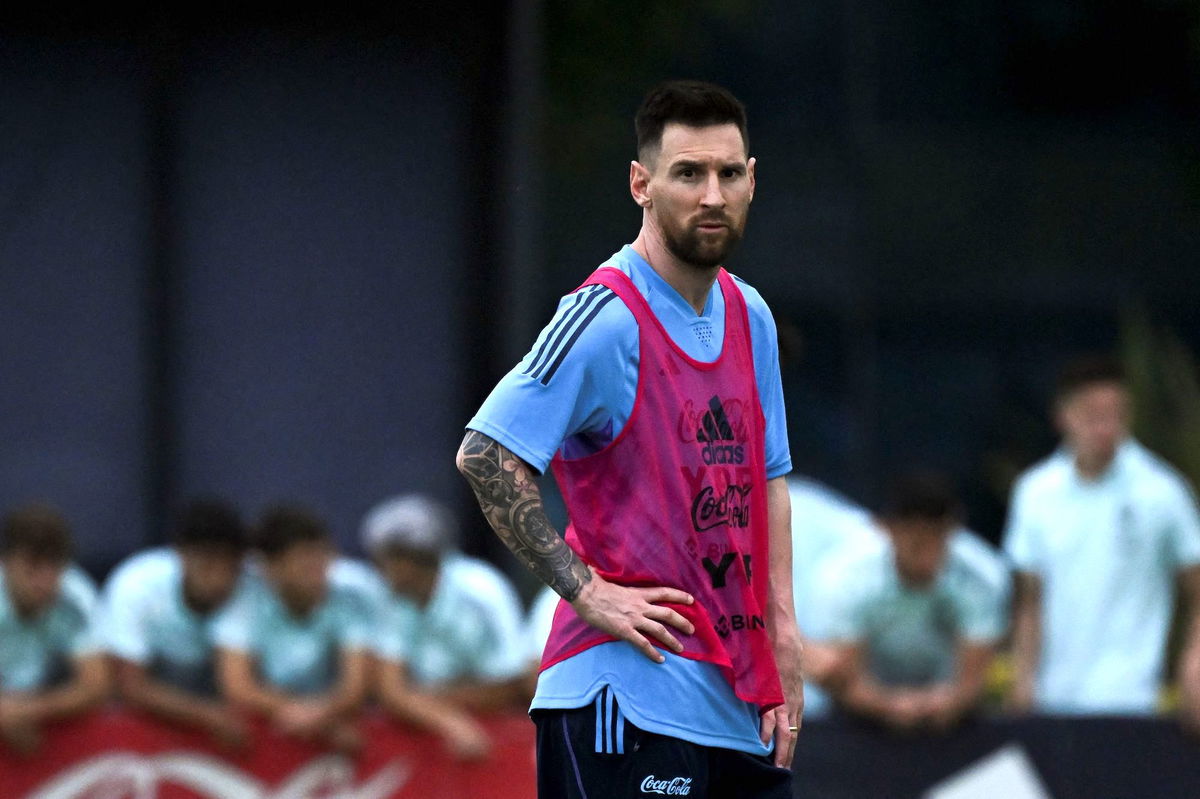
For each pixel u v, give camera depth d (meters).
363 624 22.89
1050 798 22.42
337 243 28.59
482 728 22.81
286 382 28.50
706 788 11.51
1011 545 24.12
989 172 50.41
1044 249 50.22
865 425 49.19
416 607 22.80
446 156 28.66
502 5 28.55
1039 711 22.73
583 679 11.44
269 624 22.77
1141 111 51.25
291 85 28.52
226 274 28.41
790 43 49.53
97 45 28.14
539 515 11.19
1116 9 51.19
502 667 22.98
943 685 22.52
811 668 22.25
